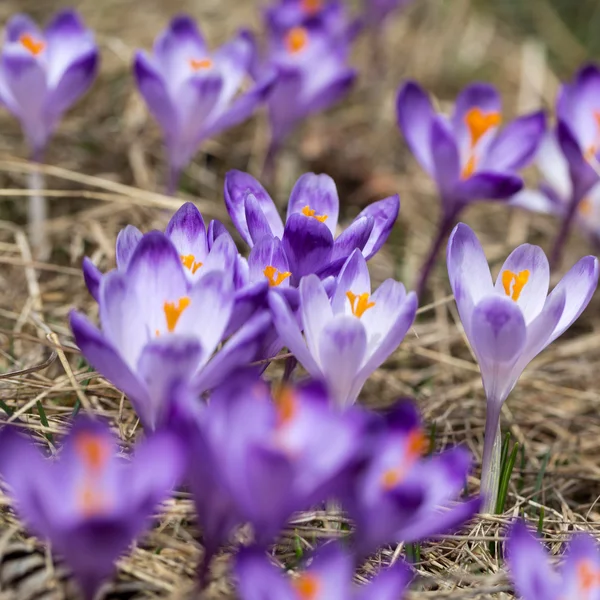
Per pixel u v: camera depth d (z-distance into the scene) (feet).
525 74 6.59
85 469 3.42
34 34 4.34
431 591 3.68
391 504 3.45
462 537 3.74
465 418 4.10
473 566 3.75
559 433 4.12
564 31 7.43
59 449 3.78
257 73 4.51
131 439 3.84
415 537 3.50
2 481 3.70
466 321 3.71
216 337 3.59
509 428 4.10
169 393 3.52
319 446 3.44
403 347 4.20
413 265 4.60
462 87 6.63
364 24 6.16
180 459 3.42
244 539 3.69
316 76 4.53
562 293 3.66
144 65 4.19
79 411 3.89
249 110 4.28
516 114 6.31
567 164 4.33
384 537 3.48
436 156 4.17
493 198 4.18
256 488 3.41
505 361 3.70
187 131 4.27
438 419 4.07
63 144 5.06
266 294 3.63
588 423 4.17
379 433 3.49
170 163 4.32
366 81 6.36
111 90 5.49
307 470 3.43
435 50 6.95
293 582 3.63
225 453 3.43
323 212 3.83
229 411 3.44
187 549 3.65
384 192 5.24
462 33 7.20
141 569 3.62
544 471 3.96
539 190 4.52
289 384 3.79
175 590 3.60
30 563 3.60
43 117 4.29
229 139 5.37
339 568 3.47
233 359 3.56
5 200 4.56
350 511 3.49
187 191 4.89
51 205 4.59
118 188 4.28
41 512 3.38
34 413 3.90
